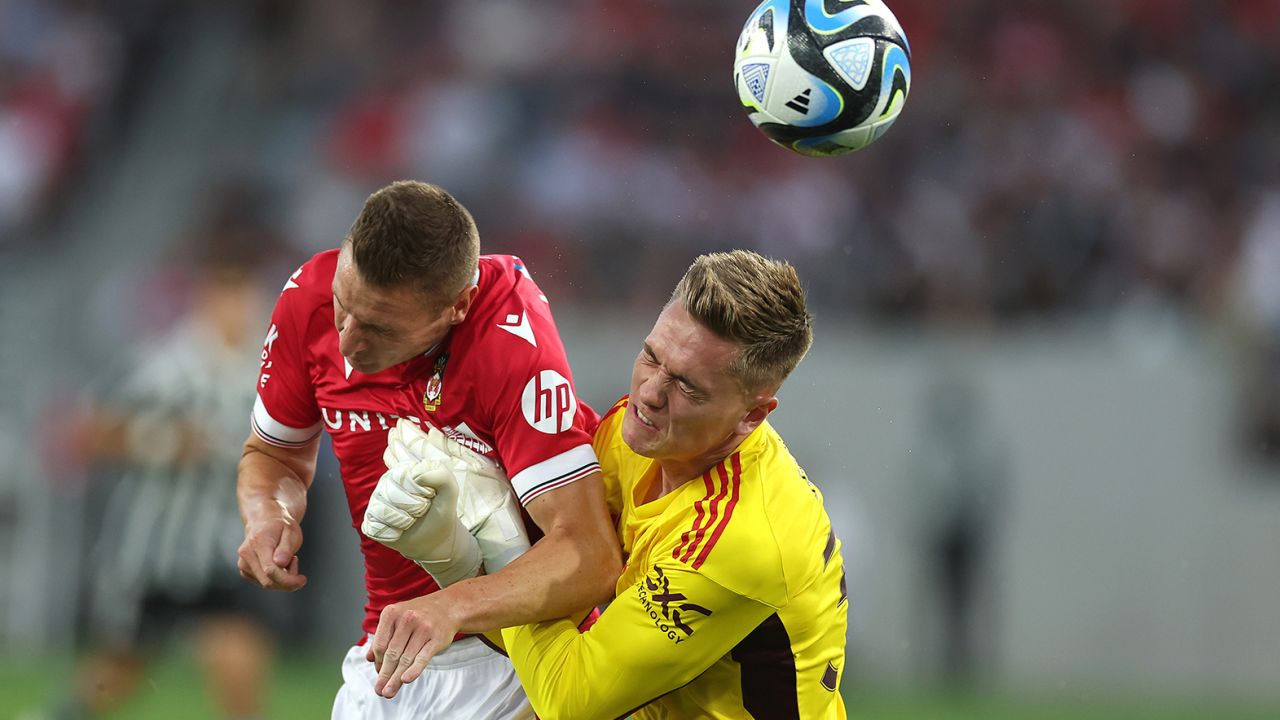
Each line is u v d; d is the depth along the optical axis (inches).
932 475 1477.6
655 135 1934.1
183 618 945.5
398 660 442.3
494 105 1962.4
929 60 2003.0
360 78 2043.6
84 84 2006.6
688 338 452.4
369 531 458.6
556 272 1781.5
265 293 1679.4
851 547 1465.3
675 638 467.2
